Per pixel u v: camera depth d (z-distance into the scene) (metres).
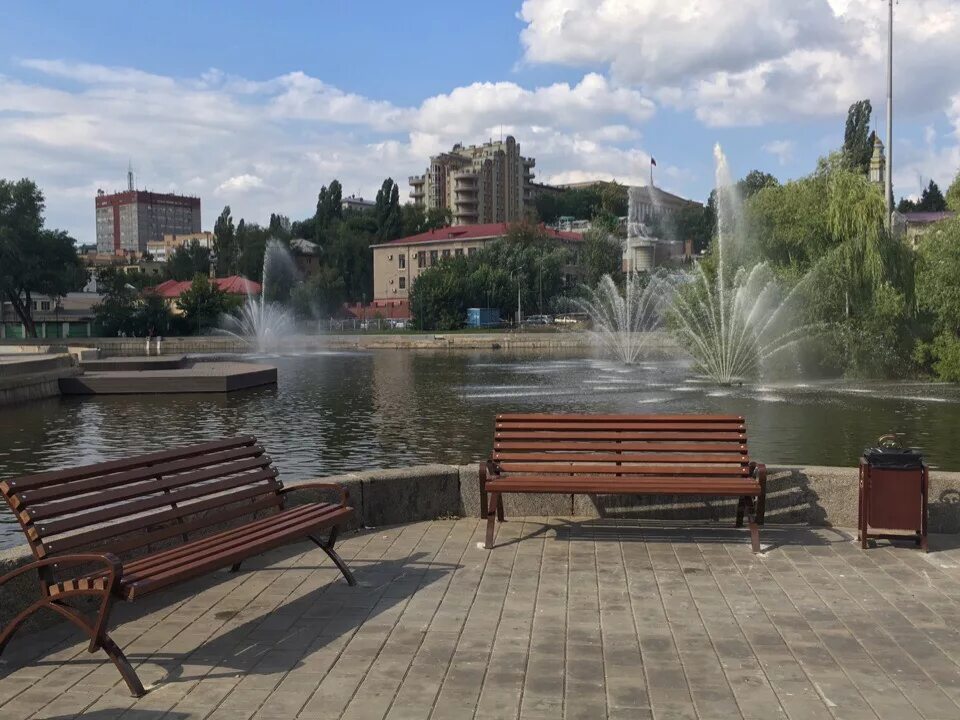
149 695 4.36
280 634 5.19
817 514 7.75
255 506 6.60
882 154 80.62
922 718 4.02
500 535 7.46
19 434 23.44
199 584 6.18
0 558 5.31
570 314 98.19
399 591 5.98
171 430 23.91
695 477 7.13
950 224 31.31
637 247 101.44
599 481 6.98
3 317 91.69
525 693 4.31
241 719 4.08
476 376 42.47
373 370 48.09
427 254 117.81
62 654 4.95
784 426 22.67
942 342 31.88
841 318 35.66
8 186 77.62
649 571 6.40
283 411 28.03
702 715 4.06
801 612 5.48
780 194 38.34
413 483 7.99
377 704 4.21
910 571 6.35
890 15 41.50
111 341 79.69
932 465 17.58
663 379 38.34
